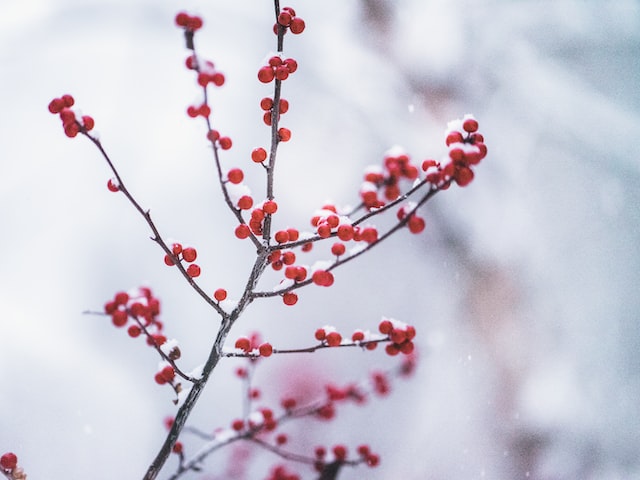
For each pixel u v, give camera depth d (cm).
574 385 161
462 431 166
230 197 87
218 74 84
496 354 166
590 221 174
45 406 153
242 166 198
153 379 169
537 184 173
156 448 161
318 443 172
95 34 188
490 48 175
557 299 168
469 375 170
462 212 169
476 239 168
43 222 176
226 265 190
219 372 178
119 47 192
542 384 162
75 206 182
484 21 175
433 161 87
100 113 192
